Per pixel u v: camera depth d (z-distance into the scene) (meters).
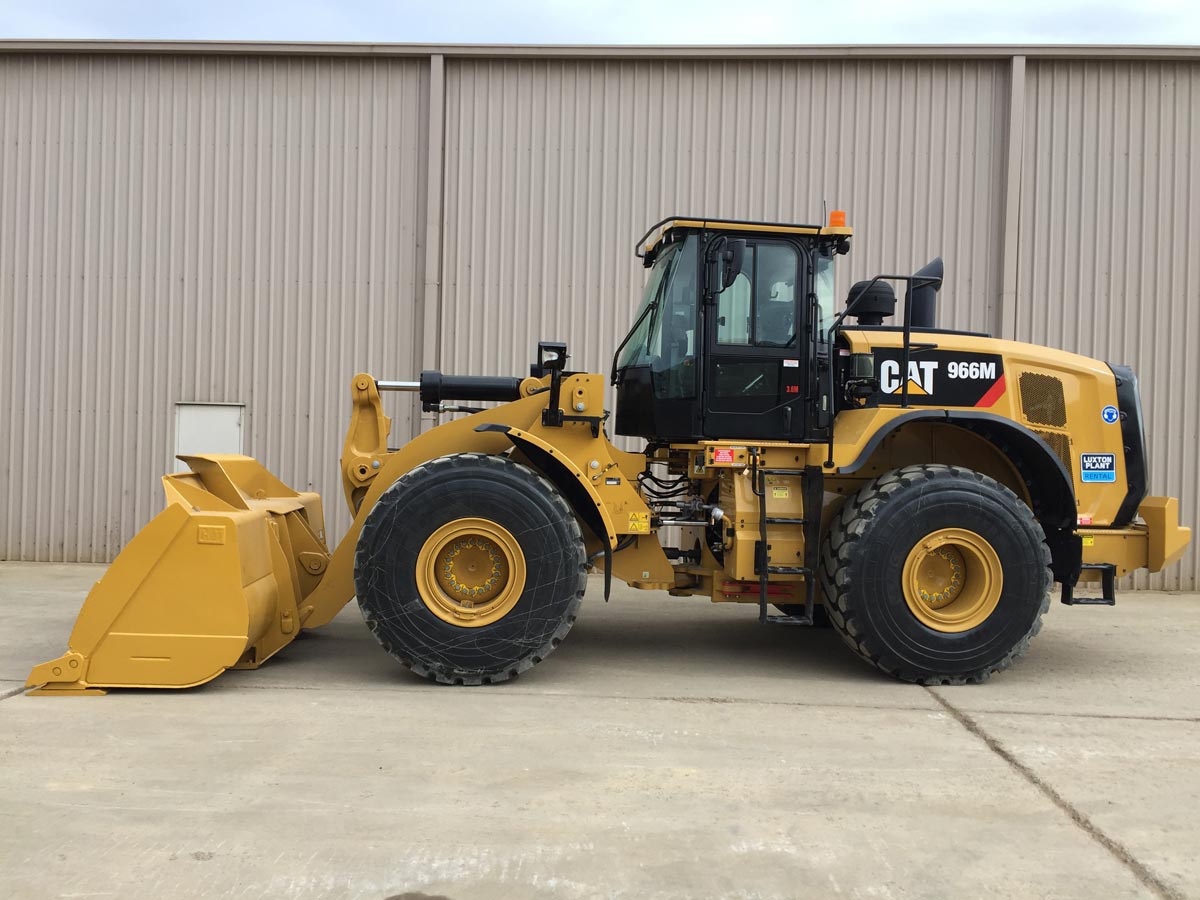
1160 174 7.64
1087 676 4.48
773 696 4.03
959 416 4.33
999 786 2.93
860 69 7.72
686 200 7.77
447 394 5.06
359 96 7.81
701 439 4.51
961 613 4.26
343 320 7.83
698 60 7.73
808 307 4.55
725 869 2.32
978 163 7.71
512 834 2.50
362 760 3.07
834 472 4.29
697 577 4.77
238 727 3.41
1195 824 2.65
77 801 2.68
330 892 2.17
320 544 5.31
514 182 7.79
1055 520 4.54
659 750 3.24
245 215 7.83
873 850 2.45
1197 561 7.57
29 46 7.75
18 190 7.89
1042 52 7.55
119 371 7.85
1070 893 2.23
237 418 7.85
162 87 7.84
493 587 4.18
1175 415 7.64
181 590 3.87
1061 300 7.67
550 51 7.67
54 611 5.67
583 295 7.79
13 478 7.86
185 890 2.17
